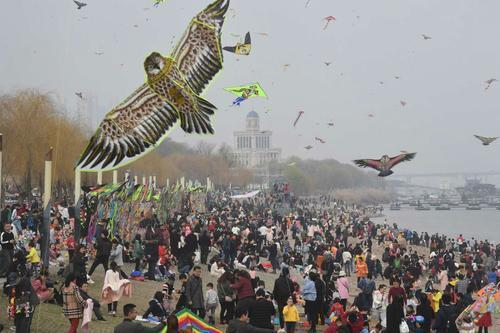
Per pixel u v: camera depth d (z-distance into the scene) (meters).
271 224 86.12
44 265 28.08
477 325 32.06
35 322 26.33
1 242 29.56
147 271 43.09
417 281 52.69
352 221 134.75
